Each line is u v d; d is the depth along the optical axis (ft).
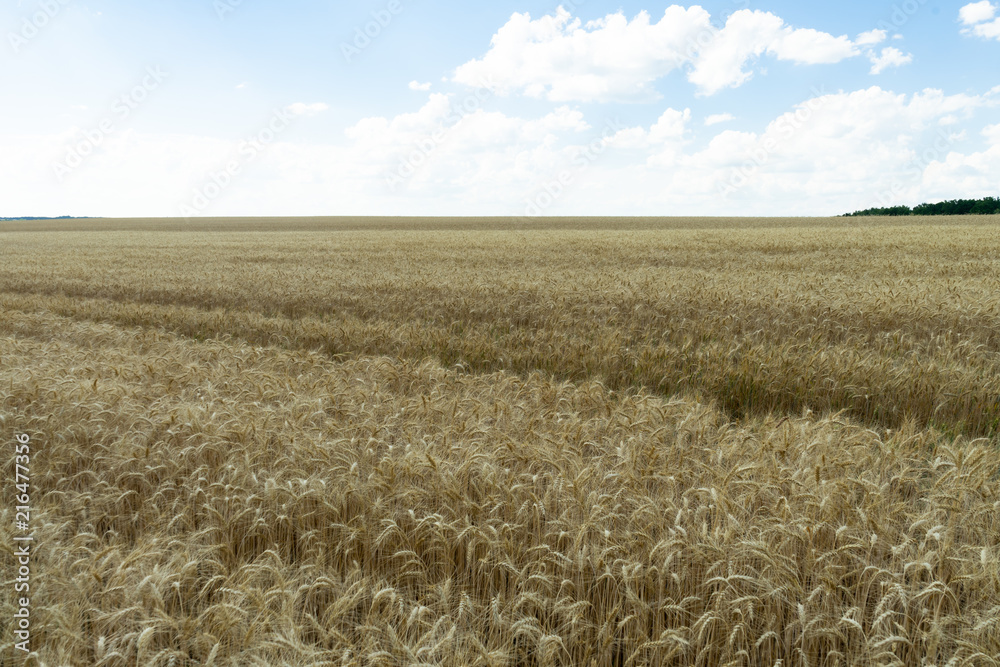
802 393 24.18
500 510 12.44
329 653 9.04
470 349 32.50
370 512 12.51
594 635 10.24
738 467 12.80
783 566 9.78
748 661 9.55
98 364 25.99
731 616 9.80
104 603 10.17
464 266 73.31
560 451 14.48
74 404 18.86
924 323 33.22
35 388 20.18
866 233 119.34
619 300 42.42
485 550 11.53
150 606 10.25
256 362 27.58
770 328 33.91
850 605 10.24
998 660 8.98
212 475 14.80
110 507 14.03
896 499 12.75
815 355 25.41
